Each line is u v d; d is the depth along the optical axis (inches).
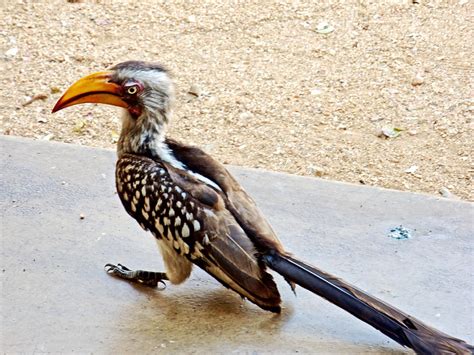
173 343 217.3
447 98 358.9
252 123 345.7
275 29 410.6
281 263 214.1
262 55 391.5
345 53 391.9
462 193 304.7
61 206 273.7
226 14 421.4
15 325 222.7
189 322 225.5
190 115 350.3
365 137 337.4
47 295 234.2
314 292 209.3
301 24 414.0
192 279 243.9
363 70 379.9
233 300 234.7
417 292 236.7
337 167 319.3
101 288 238.1
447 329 223.0
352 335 220.5
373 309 204.1
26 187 282.8
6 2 423.2
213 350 214.8
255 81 372.8
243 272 215.2
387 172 316.5
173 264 231.3
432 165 320.5
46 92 361.1
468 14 418.0
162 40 400.8
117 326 223.5
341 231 263.4
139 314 228.4
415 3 428.8
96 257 250.4
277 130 341.4
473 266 247.8
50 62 381.7
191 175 225.5
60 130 339.3
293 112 352.8
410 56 387.9
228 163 320.2
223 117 349.4
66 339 218.1
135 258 250.5
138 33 405.1
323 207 275.7
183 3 430.0
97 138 335.3
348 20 416.5
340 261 249.4
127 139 238.1
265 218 243.6
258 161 322.7
